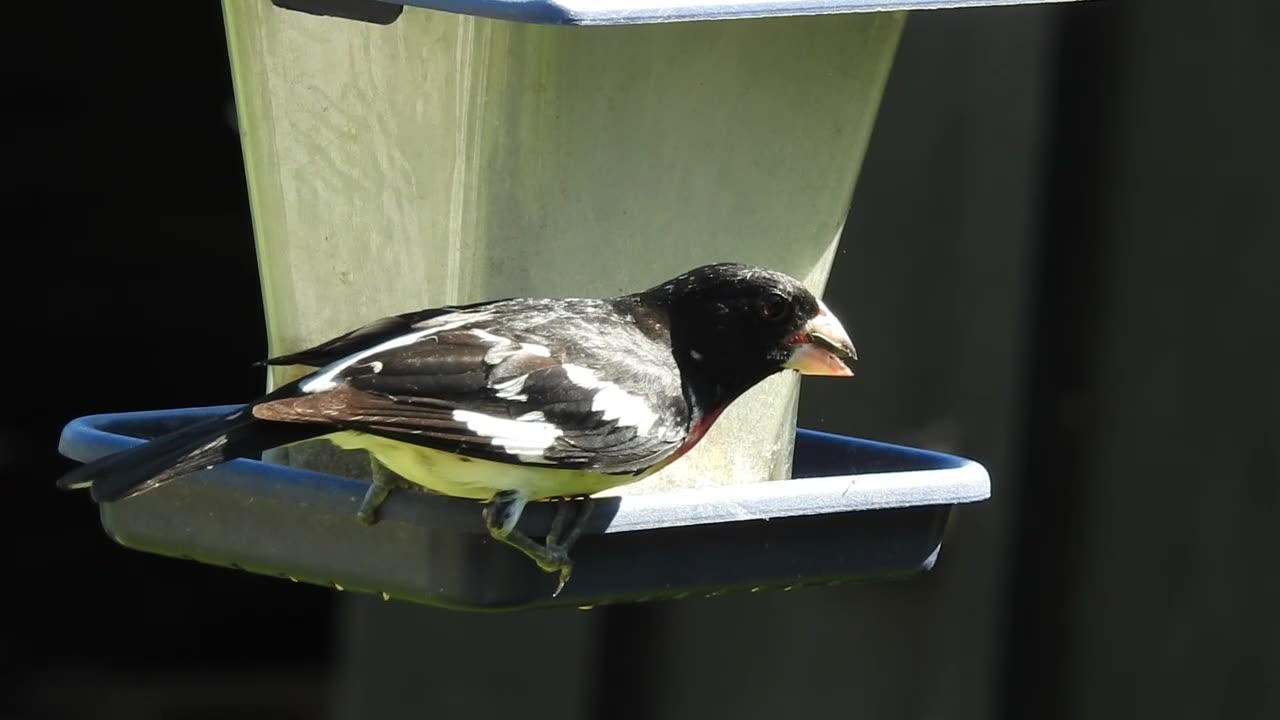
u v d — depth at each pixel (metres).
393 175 5.62
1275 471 7.64
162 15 10.16
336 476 5.22
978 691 7.93
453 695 8.59
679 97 5.61
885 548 5.46
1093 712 7.88
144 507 5.45
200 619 10.84
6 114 10.08
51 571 10.65
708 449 5.91
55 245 10.27
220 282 10.39
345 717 8.77
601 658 8.41
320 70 5.70
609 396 5.11
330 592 10.91
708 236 5.72
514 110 5.45
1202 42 7.79
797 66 5.77
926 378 8.01
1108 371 7.90
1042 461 7.96
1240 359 7.72
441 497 4.91
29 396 10.41
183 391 10.42
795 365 5.56
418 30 5.54
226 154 10.33
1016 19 7.94
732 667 8.26
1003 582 7.94
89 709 10.37
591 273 5.58
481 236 5.50
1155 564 7.81
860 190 8.09
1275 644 7.61
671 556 5.09
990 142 7.95
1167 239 7.83
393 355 4.97
